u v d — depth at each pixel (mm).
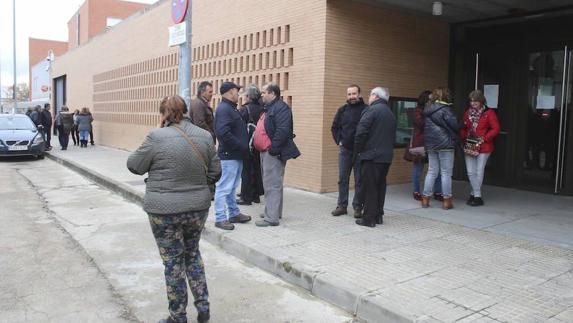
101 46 22125
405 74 10125
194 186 3953
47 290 4926
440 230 6617
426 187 7941
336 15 9070
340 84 9227
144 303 4633
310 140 9336
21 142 16688
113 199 9852
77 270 5531
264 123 6664
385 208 7965
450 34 10773
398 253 5617
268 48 10320
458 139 7785
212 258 5992
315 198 8742
